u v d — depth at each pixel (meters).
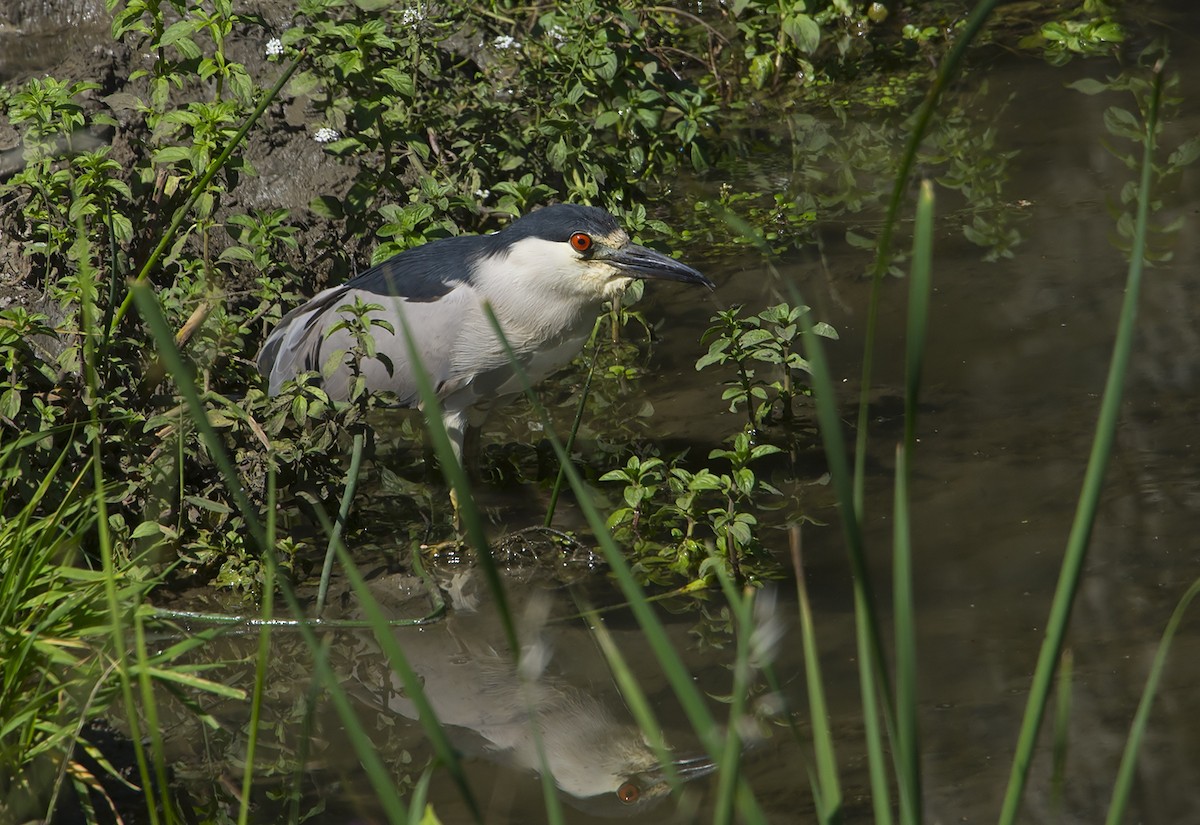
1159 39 17.89
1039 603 8.45
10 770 6.36
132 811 7.00
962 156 15.41
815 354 3.68
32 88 11.34
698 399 11.59
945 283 12.77
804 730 7.52
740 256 13.77
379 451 11.16
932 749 7.21
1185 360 11.09
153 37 12.16
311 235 13.18
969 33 3.36
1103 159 14.90
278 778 7.33
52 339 10.85
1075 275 12.61
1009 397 10.88
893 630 8.37
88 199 10.48
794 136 16.44
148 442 9.51
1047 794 6.81
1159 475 9.66
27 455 8.66
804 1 17.55
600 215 10.01
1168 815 6.60
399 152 13.47
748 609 3.95
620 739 7.62
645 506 9.81
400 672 3.76
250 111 12.59
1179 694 7.49
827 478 10.27
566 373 12.12
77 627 6.51
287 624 8.84
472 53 16.58
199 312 10.21
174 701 7.98
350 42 11.98
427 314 10.24
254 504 9.38
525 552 9.59
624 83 14.92
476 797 7.13
